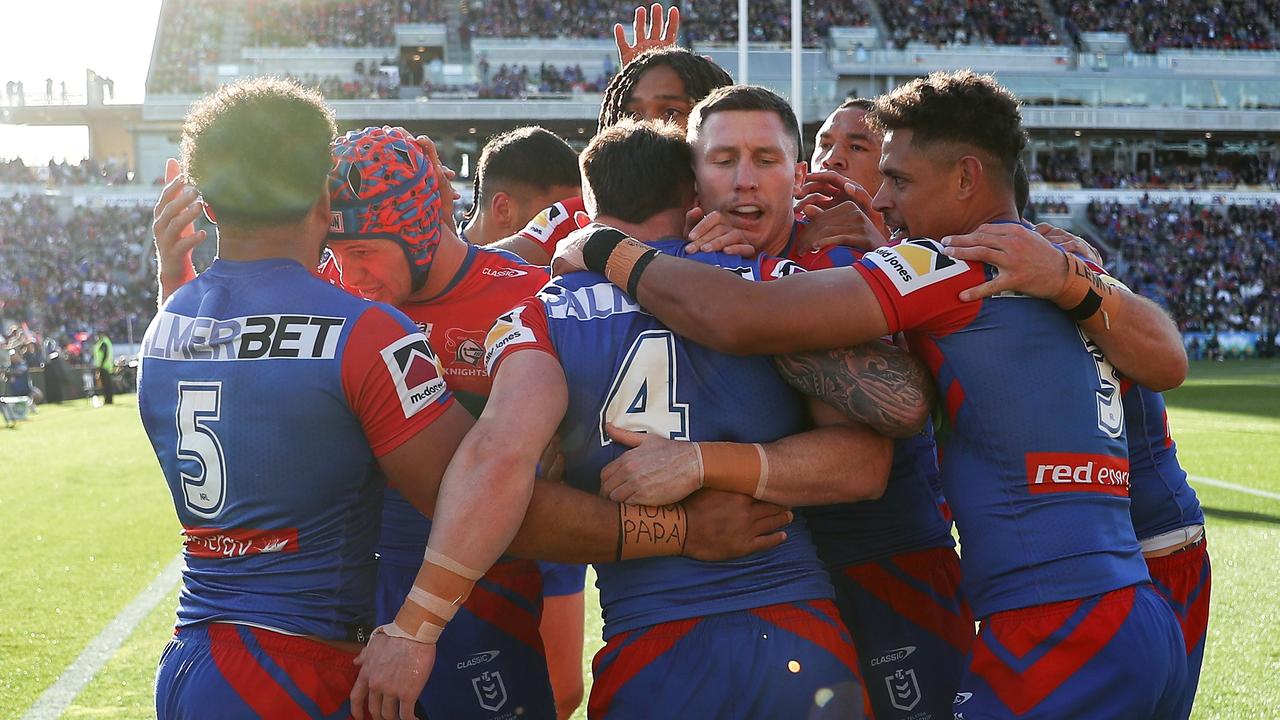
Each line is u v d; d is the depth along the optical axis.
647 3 39.97
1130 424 2.53
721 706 1.94
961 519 2.14
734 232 2.16
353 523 1.99
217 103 1.97
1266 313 32.84
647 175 2.20
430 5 40.16
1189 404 15.98
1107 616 2.00
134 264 34.56
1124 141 39.53
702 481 1.98
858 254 2.25
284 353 1.91
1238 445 11.30
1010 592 2.06
